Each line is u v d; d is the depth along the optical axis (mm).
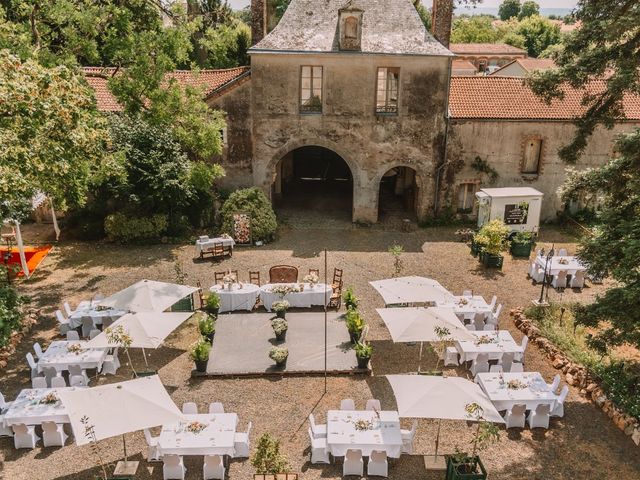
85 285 20500
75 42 20359
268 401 14320
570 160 16469
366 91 25078
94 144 16875
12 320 14602
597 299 14164
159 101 21953
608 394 14070
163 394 11664
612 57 14289
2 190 12680
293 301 18797
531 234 24062
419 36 24922
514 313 18594
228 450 11578
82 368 14930
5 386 14680
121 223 24000
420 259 23234
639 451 12633
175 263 22531
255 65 24656
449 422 13648
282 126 25672
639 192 13094
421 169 26453
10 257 22266
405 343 17141
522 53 74250
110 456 12398
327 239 25344
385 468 11852
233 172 26625
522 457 12469
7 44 17422
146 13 23500
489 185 27031
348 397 14516
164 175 23516
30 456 12383
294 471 12016
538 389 13688
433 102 25422
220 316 18484
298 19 25156
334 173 34375
